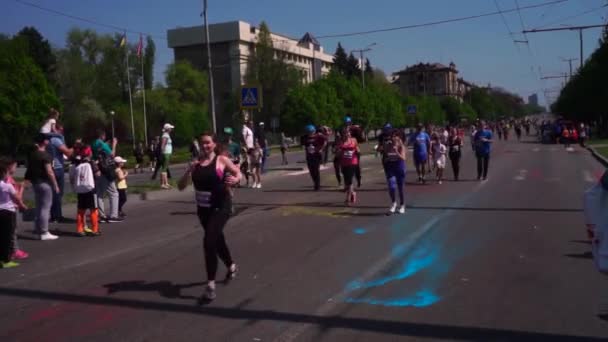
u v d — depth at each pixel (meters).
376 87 85.88
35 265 8.12
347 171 13.48
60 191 11.97
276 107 87.81
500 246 8.63
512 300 6.05
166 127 17.30
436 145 18.22
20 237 10.34
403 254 8.25
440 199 14.18
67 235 10.47
